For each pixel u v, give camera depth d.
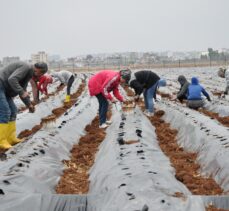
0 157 7.82
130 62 76.38
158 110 15.59
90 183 7.23
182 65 70.69
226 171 7.05
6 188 5.82
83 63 85.69
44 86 18.69
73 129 11.49
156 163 7.41
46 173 7.27
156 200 5.04
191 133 10.32
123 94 22.22
